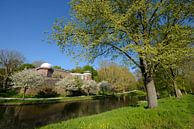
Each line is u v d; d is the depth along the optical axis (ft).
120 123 34.63
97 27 45.57
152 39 44.96
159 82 101.45
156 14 47.34
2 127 55.88
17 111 88.43
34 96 158.92
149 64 47.19
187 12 46.11
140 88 307.37
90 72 288.71
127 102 147.13
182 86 110.83
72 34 46.16
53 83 192.95
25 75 143.84
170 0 44.42
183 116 44.01
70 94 202.08
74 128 30.89
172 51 41.63
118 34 45.01
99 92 244.42
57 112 89.92
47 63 223.71
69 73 253.65
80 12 43.93
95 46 47.24
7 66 192.95
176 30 42.86
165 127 35.68
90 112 90.84
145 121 37.68
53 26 46.68
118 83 256.32
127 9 46.34
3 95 146.41
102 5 41.24
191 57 78.38
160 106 52.21
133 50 39.99
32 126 58.29
